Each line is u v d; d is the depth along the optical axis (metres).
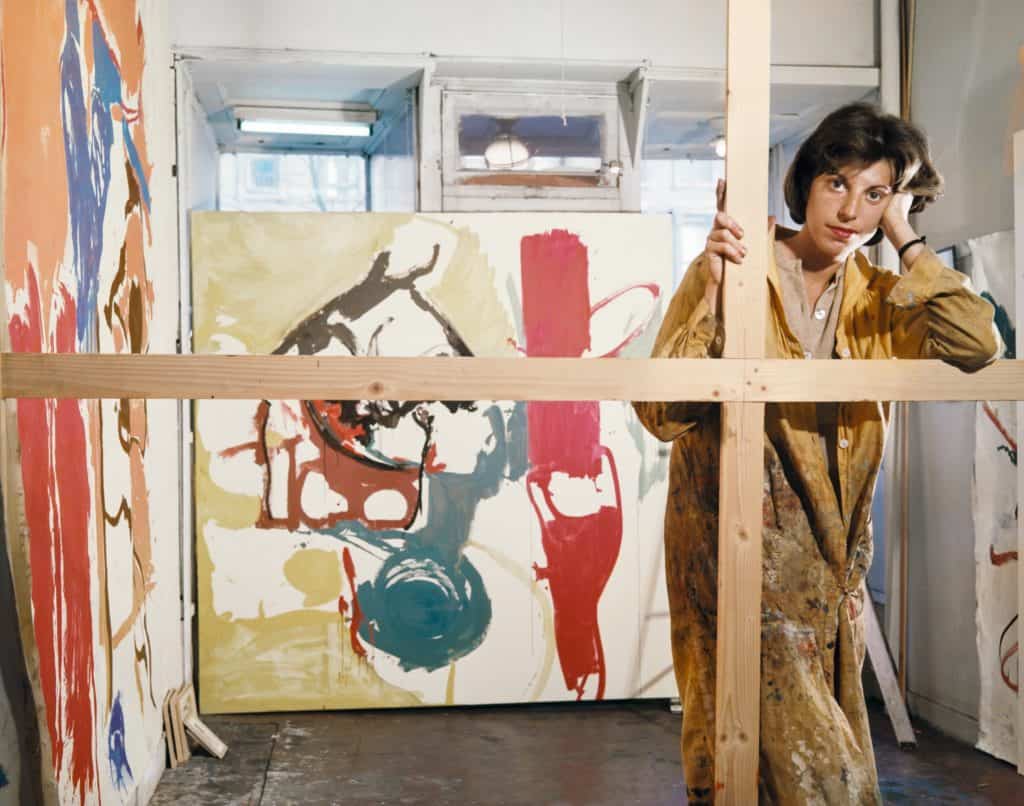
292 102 4.75
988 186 3.82
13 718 1.89
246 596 4.17
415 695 4.22
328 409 4.20
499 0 4.28
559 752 3.81
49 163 2.30
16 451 1.67
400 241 4.25
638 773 3.60
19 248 2.07
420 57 4.22
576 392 1.66
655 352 1.88
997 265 3.69
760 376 1.71
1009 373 1.76
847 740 1.84
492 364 1.64
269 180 6.07
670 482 2.06
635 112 4.49
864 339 1.95
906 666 4.29
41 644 2.16
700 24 4.38
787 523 1.92
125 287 3.11
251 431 4.17
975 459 3.78
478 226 4.29
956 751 3.82
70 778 2.38
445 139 4.42
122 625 3.00
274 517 4.18
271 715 4.21
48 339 2.25
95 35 2.78
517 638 4.27
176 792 3.42
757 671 1.72
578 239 4.32
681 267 5.77
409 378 1.63
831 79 4.38
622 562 4.31
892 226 1.88
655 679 4.32
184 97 4.18
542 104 4.48
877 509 4.60
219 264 4.18
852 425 1.92
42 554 2.18
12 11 2.05
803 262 1.97
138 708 3.21
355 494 4.21
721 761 1.72
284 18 4.16
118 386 1.61
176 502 4.00
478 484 4.26
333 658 4.21
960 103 3.99
